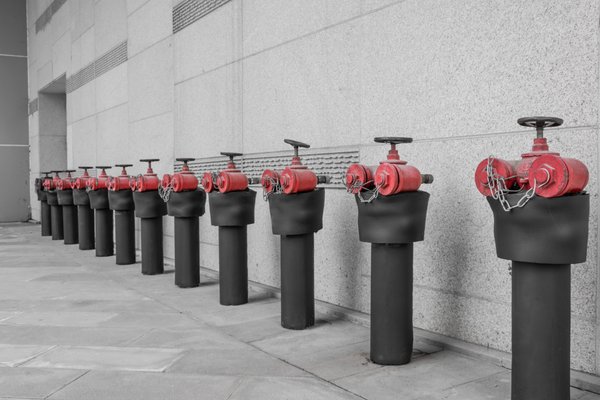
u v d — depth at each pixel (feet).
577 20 9.72
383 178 9.97
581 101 9.68
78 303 16.31
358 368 10.42
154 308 15.58
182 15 23.32
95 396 9.18
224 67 20.40
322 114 15.67
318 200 13.08
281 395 9.13
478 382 9.64
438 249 12.35
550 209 7.47
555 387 7.88
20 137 51.96
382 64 13.61
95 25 34.17
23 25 52.49
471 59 11.53
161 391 9.37
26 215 52.06
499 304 11.09
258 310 15.26
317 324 13.74
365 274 14.21
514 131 10.78
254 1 18.54
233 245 15.79
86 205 29.32
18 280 20.34
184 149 23.54
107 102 32.50
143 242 21.29
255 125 18.74
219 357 11.14
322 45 15.60
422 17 12.55
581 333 9.82
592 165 9.55
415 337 12.26
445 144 12.12
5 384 9.75
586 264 9.70
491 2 11.10
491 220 11.21
